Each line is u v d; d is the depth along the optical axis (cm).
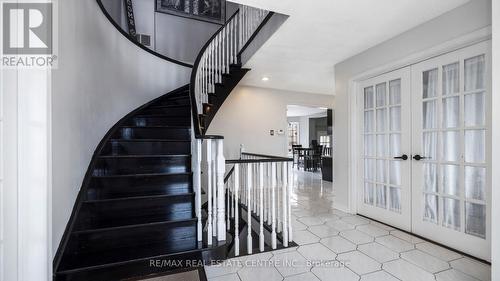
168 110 355
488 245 200
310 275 184
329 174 640
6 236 122
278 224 267
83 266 162
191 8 509
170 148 277
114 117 296
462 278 179
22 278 129
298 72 417
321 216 330
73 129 194
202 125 310
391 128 292
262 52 325
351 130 337
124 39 319
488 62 201
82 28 215
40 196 134
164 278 176
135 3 464
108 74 281
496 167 149
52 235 155
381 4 210
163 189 236
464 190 219
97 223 197
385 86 298
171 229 204
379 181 307
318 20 239
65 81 181
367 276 183
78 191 202
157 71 380
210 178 208
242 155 476
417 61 256
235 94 532
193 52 513
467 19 207
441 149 237
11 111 125
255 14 339
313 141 970
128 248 190
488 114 200
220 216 210
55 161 162
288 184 244
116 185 222
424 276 182
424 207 255
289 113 1048
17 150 128
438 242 238
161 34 484
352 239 252
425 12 223
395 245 237
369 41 287
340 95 359
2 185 119
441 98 237
